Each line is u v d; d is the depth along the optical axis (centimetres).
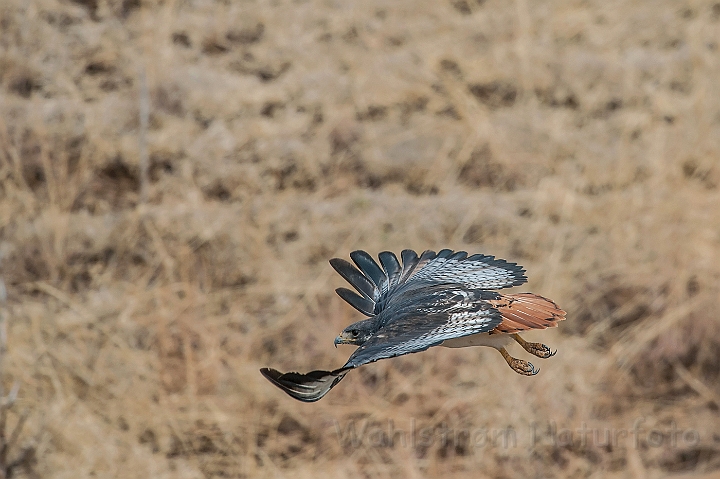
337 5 2345
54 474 1698
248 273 1920
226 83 2183
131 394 1772
